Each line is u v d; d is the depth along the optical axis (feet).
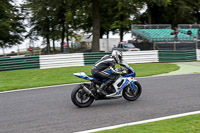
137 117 17.56
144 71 43.09
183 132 14.03
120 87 21.17
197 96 23.76
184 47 80.59
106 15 109.81
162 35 88.99
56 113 19.02
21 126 16.21
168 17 125.39
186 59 60.39
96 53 52.90
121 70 21.56
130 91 22.26
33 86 31.14
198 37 94.53
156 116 17.70
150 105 20.79
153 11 124.88
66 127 15.76
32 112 19.52
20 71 44.88
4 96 26.05
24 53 88.28
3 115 18.97
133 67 48.34
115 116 17.88
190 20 123.03
